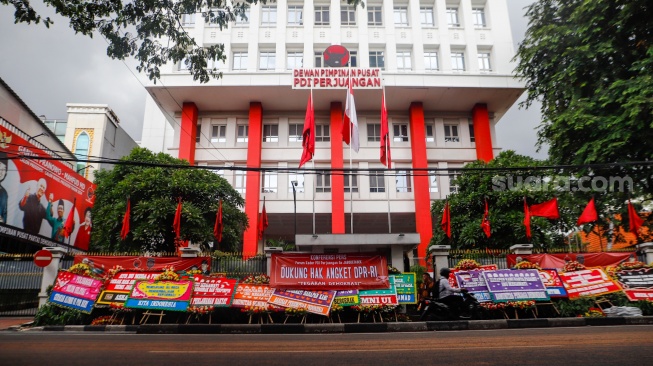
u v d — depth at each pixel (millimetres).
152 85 28406
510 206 20844
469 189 22141
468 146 31703
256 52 30844
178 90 29109
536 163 21609
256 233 28734
